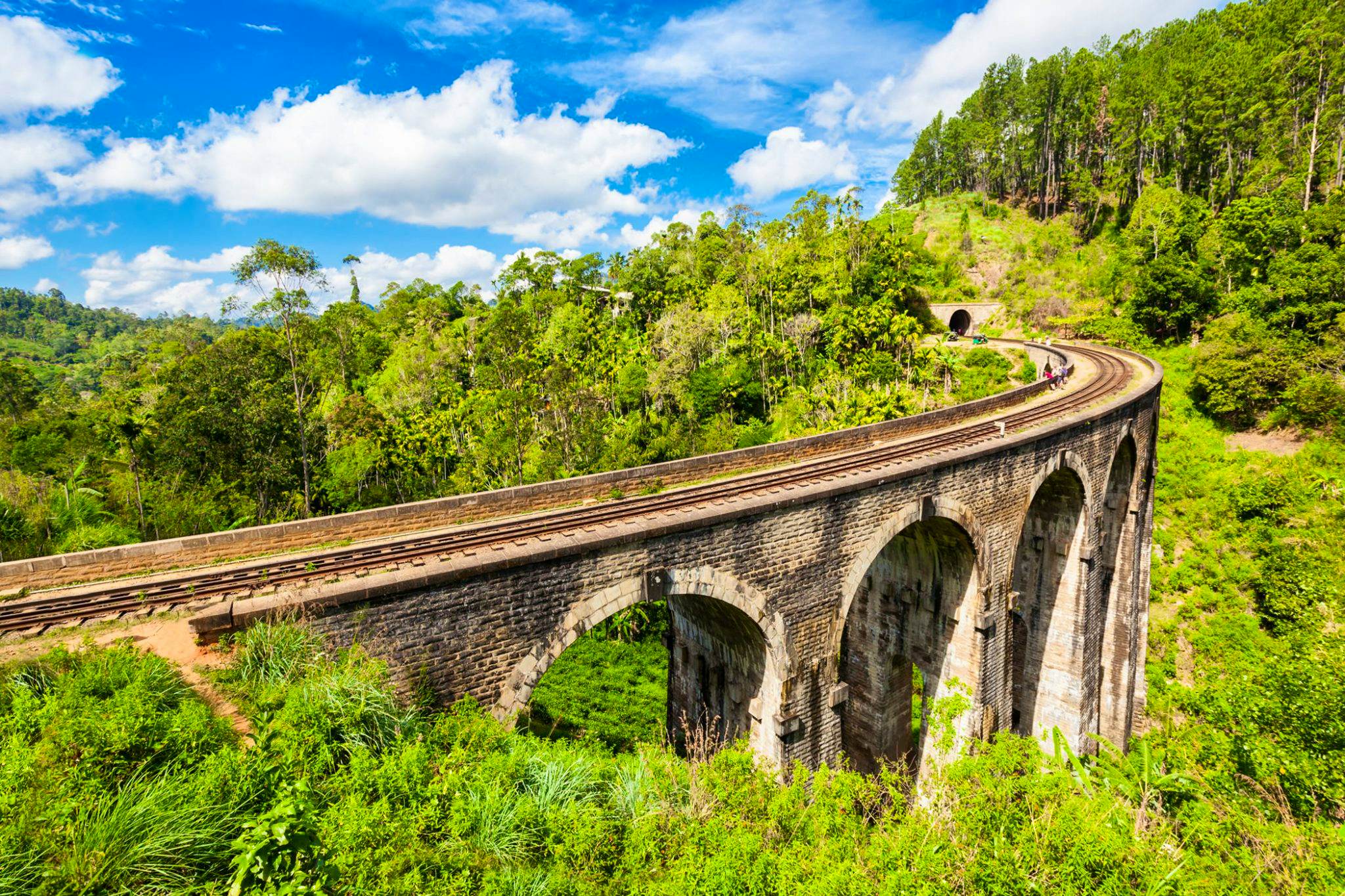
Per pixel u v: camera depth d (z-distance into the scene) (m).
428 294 116.81
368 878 7.31
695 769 10.71
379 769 9.01
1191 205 69.69
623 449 48.22
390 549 15.41
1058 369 43.91
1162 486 41.53
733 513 15.21
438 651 11.89
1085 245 91.94
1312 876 10.33
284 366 50.88
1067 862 8.34
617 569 13.80
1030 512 26.88
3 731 8.37
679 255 92.50
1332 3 77.31
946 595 21.95
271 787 7.88
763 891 7.93
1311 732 14.55
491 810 8.90
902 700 24.81
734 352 67.00
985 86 123.50
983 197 113.94
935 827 9.18
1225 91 79.38
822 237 82.50
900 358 63.56
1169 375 50.66
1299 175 67.06
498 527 16.80
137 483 37.44
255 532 16.11
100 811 6.94
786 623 16.66
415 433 58.97
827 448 26.03
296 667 10.38
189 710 8.99
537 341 72.69
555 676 38.66
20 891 6.12
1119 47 118.75
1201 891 9.34
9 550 24.55
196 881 6.79
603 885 8.48
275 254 39.25
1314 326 47.06
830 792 9.94
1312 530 34.97
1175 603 35.53
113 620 12.13
